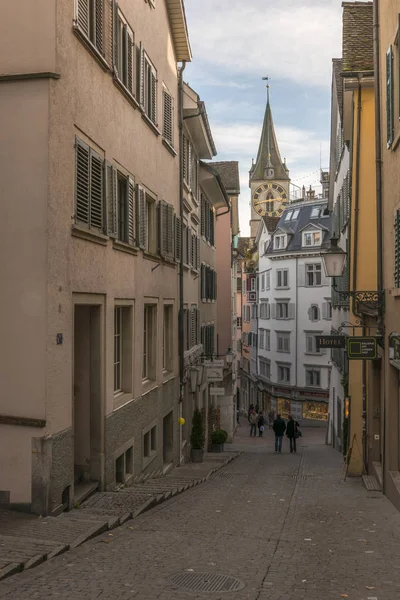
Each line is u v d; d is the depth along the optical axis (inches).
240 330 3230.8
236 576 278.2
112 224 491.2
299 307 2336.4
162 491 529.3
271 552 331.3
